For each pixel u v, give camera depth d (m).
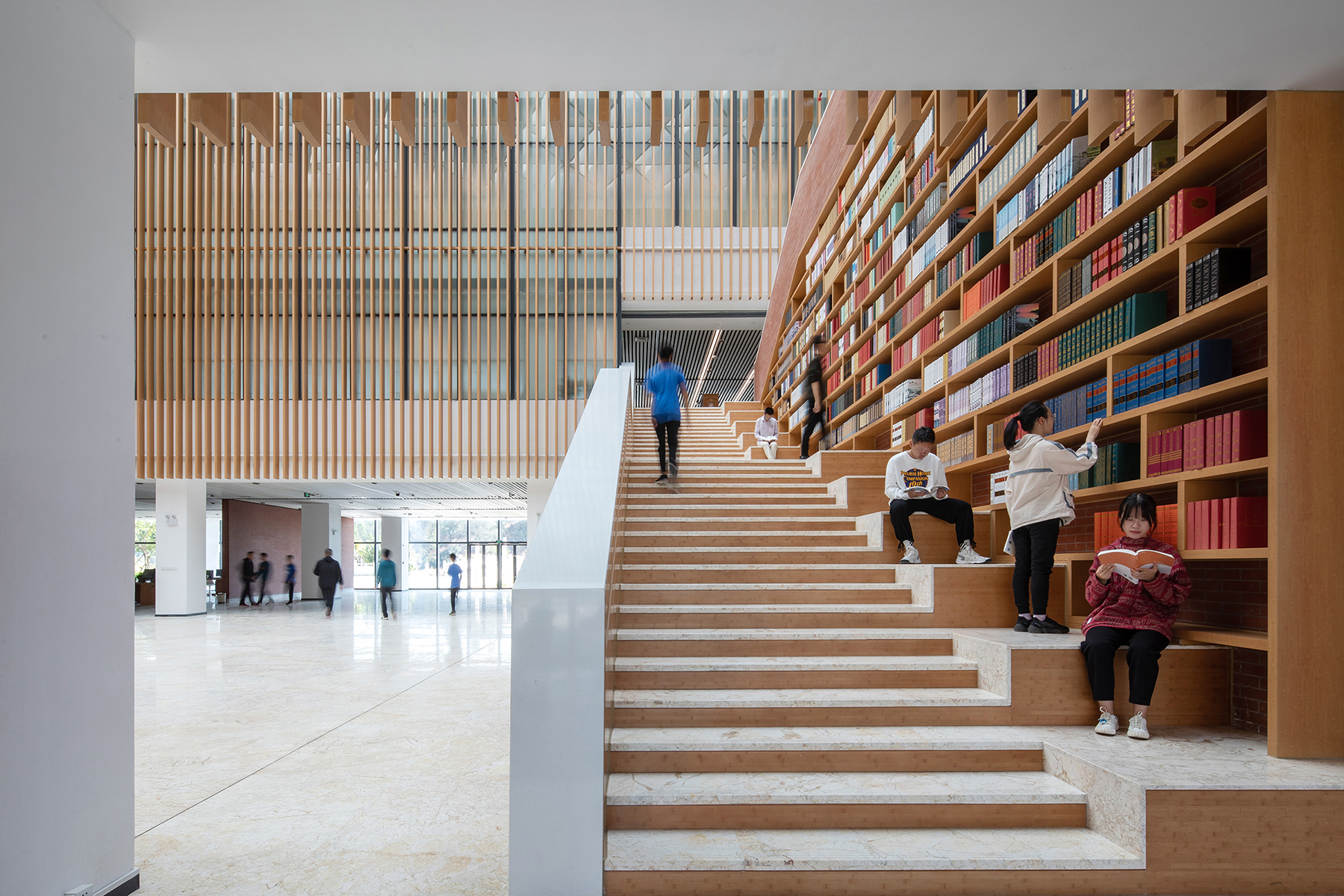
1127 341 3.58
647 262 14.08
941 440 5.82
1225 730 3.15
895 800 2.68
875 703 3.23
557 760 2.33
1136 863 2.39
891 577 4.61
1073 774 2.78
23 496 2.14
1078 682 3.24
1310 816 2.39
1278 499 2.75
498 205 14.12
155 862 2.68
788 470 6.98
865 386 7.27
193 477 13.47
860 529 5.26
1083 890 2.39
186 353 13.51
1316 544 2.75
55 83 2.28
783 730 3.14
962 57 2.61
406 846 2.82
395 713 5.25
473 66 2.67
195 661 8.12
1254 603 3.21
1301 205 2.80
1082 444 4.16
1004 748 2.97
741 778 2.86
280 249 13.77
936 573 4.09
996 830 2.65
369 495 18.14
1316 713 2.73
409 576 33.31
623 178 14.24
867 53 2.59
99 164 2.44
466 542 33.22
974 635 3.72
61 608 2.26
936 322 5.79
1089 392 3.96
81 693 2.31
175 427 13.51
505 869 2.61
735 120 14.23
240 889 2.46
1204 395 3.12
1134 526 3.20
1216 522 3.03
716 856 2.42
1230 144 3.10
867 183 7.73
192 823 3.07
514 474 13.69
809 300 10.10
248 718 5.10
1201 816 2.39
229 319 13.62
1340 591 2.75
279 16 2.35
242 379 13.59
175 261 13.65
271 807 3.26
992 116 3.09
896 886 2.39
